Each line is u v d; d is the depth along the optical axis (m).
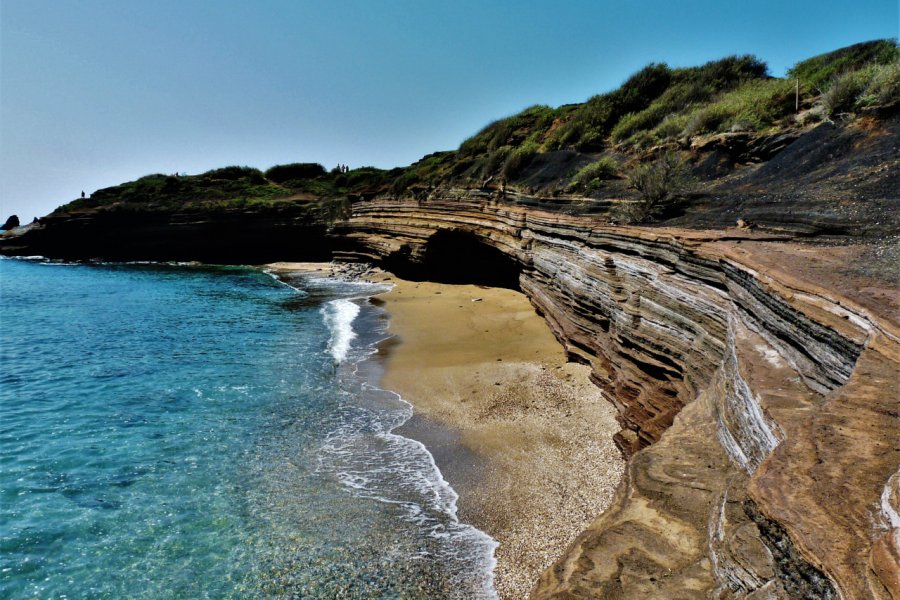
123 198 57.25
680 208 15.05
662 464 6.23
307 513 8.26
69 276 40.53
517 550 7.18
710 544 4.62
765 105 19.03
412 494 8.71
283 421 11.77
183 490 8.99
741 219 11.98
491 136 36.94
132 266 47.00
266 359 16.67
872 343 5.06
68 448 10.59
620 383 11.26
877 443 3.84
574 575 4.82
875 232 9.23
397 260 32.50
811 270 7.34
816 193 12.00
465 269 29.17
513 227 23.23
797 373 5.94
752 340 7.11
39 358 17.31
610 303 12.66
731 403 6.38
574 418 11.13
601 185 20.67
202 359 16.83
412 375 14.50
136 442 10.84
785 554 3.20
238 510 8.38
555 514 7.91
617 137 25.72
